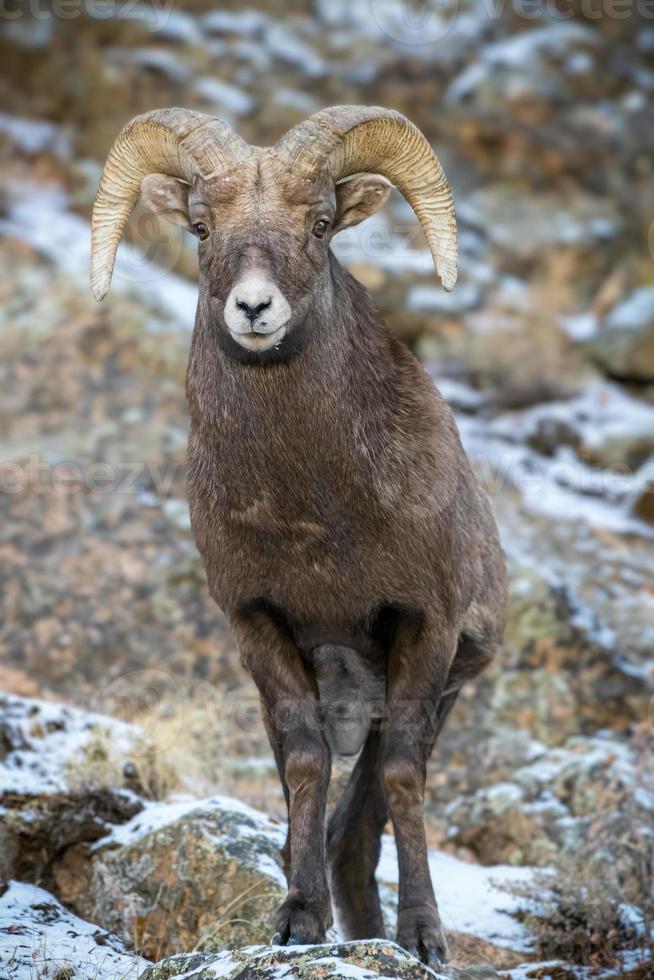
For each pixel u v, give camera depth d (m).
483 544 19.36
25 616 34.81
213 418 16.94
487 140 55.56
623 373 51.34
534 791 28.66
